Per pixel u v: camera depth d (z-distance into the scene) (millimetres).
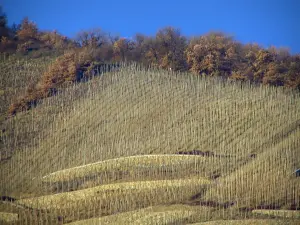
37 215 92812
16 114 137750
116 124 131875
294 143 117625
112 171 109750
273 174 104062
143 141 123875
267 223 84062
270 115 132250
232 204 94375
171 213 88375
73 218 91375
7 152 119562
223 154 116625
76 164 115375
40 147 122562
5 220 90438
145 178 105938
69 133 128500
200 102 140500
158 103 140625
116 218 88500
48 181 108000
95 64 165875
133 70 160625
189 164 110562
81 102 143625
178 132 127312
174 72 162500
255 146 118938
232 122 130375
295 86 160500
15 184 107125
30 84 153750
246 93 144000
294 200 95625
